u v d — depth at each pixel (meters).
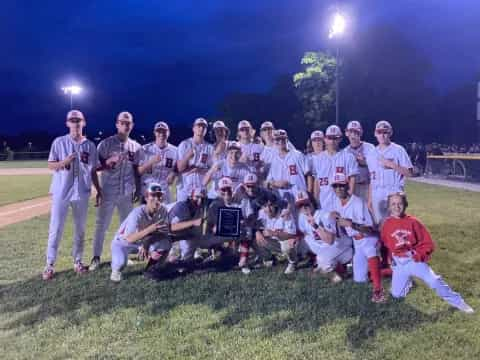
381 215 6.39
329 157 6.74
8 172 30.64
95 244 6.59
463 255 7.02
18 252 7.68
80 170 6.22
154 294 5.51
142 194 7.03
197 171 7.29
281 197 6.82
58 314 4.96
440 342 4.17
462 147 42.81
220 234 6.44
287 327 4.55
